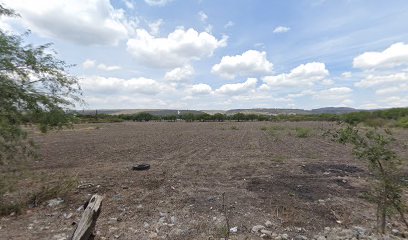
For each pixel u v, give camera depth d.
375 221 6.30
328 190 8.66
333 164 12.69
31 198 7.66
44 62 7.67
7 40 7.01
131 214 6.76
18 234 5.66
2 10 7.15
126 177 10.48
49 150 18.44
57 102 7.73
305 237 5.50
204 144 21.80
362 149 5.39
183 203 7.55
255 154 16.00
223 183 9.61
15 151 7.05
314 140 23.53
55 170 11.85
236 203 7.52
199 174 11.00
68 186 8.42
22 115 7.25
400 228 5.89
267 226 6.05
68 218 6.54
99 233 5.66
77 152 17.50
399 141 18.58
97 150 18.50
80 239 4.43
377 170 5.42
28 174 9.20
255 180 9.90
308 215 6.66
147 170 11.81
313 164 12.73
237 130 38.69
